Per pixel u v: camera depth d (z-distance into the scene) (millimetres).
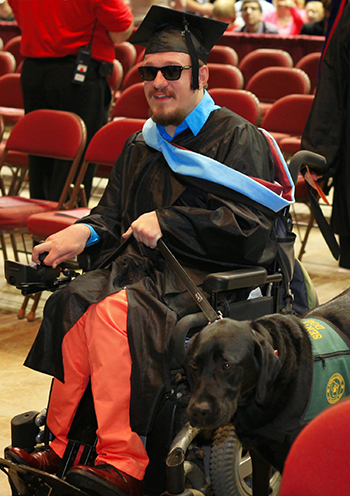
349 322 1893
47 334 2076
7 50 8133
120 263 2180
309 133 3986
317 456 579
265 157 2279
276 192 2172
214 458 1878
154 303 1976
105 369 1912
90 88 4711
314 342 1760
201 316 1861
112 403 1898
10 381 3039
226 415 1510
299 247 5359
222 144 2254
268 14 9359
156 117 2287
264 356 1547
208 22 2246
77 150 4008
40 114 4207
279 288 2205
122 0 4590
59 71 4664
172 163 2270
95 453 1980
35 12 4621
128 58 7656
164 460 1933
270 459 1756
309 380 1678
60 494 1827
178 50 2232
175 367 1887
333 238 2645
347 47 3850
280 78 6328
